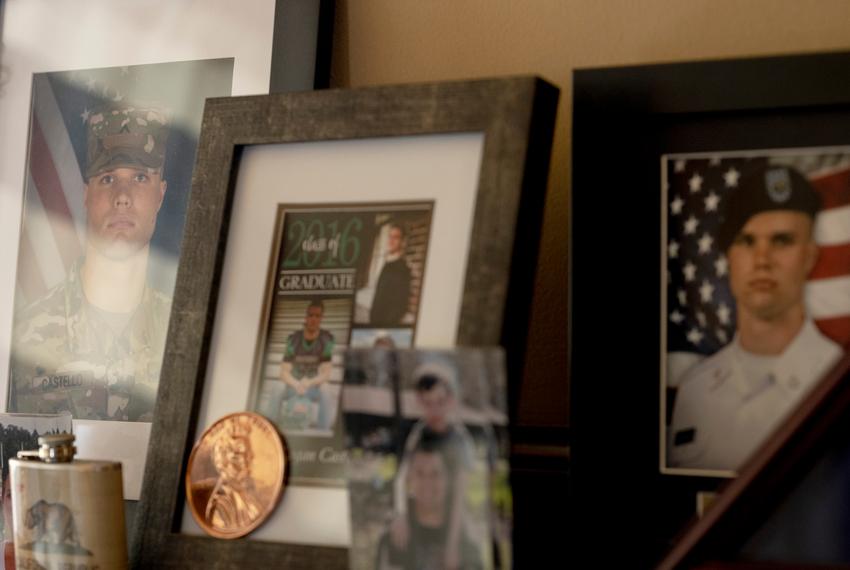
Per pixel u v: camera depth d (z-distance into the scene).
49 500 0.82
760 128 0.79
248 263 0.88
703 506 0.76
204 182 0.89
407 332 0.80
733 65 0.79
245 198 0.89
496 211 0.77
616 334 0.80
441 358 0.69
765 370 0.77
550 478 0.88
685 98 0.80
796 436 0.66
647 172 0.81
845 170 0.77
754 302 0.77
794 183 0.78
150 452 0.86
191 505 0.84
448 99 0.81
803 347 0.76
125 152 1.09
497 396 0.67
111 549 0.81
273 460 0.82
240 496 0.82
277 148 0.89
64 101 1.13
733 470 0.76
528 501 0.85
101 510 0.81
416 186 0.83
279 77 1.03
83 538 0.81
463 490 0.68
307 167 0.87
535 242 0.79
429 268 0.80
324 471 0.81
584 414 0.79
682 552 0.67
